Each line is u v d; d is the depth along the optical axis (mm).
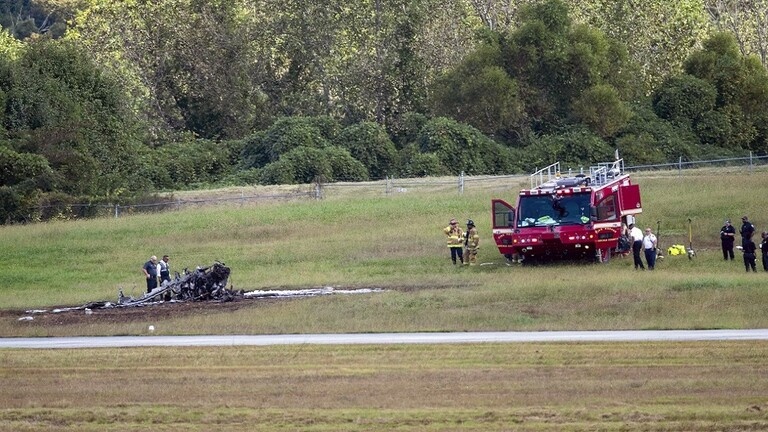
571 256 158750
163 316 127000
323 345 101500
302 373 89312
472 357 93625
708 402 76312
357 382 85188
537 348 96625
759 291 124500
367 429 71438
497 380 84562
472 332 109375
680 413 73250
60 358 98500
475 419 73062
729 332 105000
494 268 158875
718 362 89188
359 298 131375
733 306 118312
